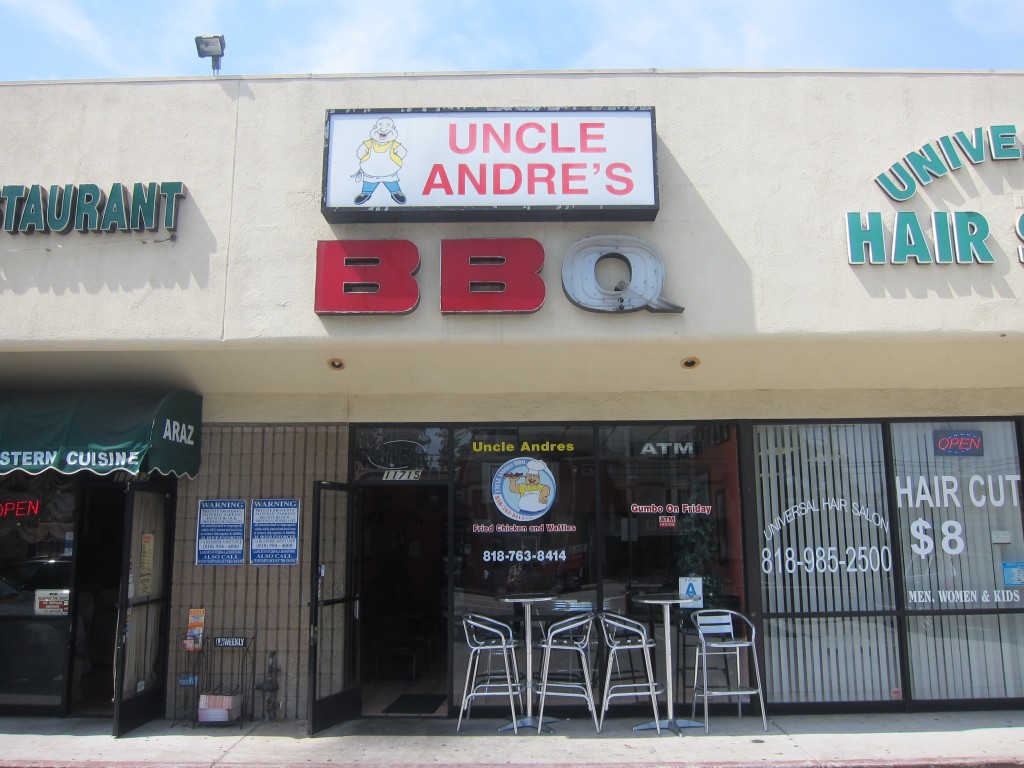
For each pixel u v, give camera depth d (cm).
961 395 818
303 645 786
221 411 816
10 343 700
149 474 817
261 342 696
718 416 809
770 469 809
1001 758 640
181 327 700
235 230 713
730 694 735
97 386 795
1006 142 720
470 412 812
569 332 692
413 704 828
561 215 701
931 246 707
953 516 807
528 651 734
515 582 788
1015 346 736
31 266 710
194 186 722
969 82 741
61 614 789
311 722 717
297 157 725
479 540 795
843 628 789
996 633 792
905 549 802
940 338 697
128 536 731
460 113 711
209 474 812
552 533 796
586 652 757
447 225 711
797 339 697
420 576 1141
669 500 802
